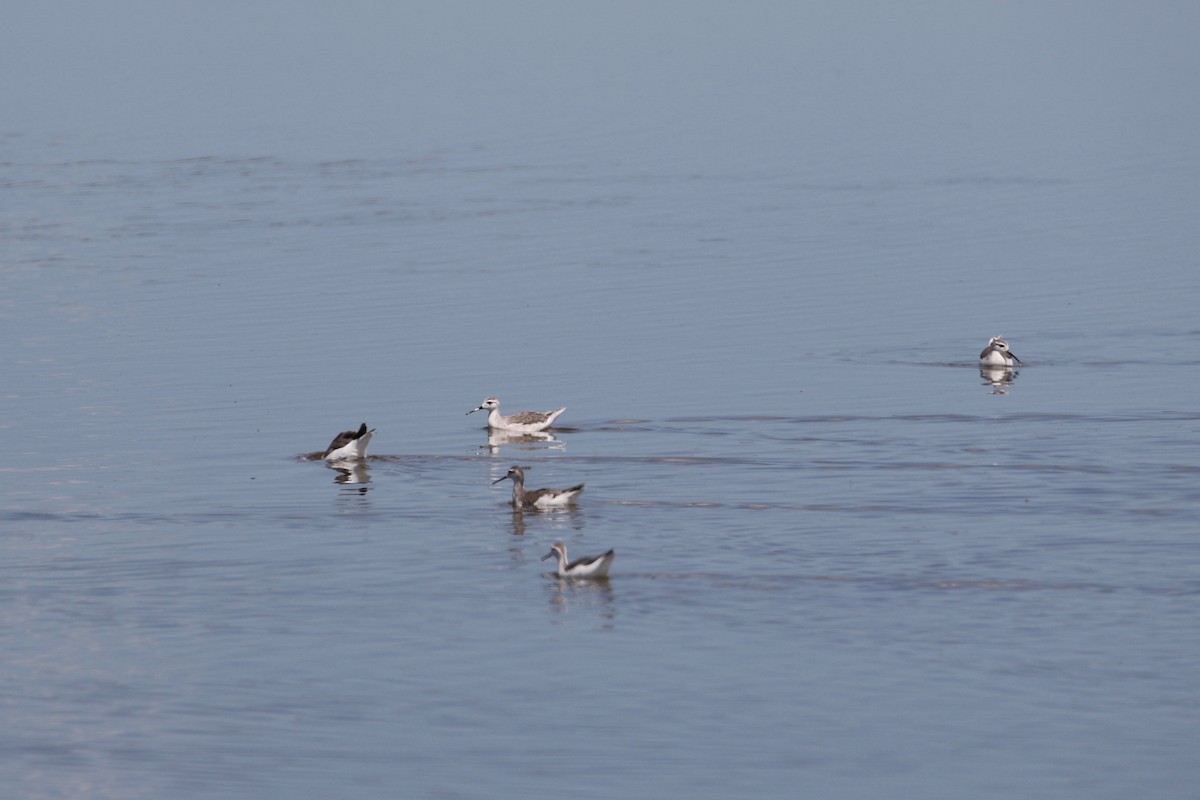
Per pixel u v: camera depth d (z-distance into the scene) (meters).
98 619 32.34
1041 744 26.38
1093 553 35.28
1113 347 58.28
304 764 25.91
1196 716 27.25
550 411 48.81
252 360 57.34
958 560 34.94
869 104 141.25
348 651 30.47
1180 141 116.56
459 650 30.45
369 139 120.50
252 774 25.58
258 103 141.12
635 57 173.00
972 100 144.00
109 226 85.25
